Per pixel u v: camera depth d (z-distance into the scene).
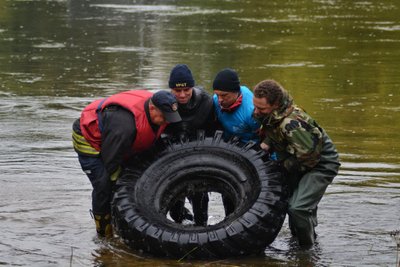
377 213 8.89
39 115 14.68
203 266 7.27
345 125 13.84
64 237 8.17
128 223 7.54
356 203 9.22
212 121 8.32
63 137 12.84
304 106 15.53
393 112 15.03
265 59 21.42
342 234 8.21
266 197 7.49
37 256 7.61
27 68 20.12
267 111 7.46
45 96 16.55
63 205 9.18
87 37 26.06
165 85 17.80
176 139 8.20
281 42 24.83
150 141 7.91
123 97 7.88
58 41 25.16
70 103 15.86
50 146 12.16
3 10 33.84
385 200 9.35
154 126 7.82
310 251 7.73
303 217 7.57
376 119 14.39
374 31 27.66
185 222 8.81
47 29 28.12
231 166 7.89
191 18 31.55
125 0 38.88
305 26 29.00
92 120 7.90
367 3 37.75
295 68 19.98
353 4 37.28
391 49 23.58
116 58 21.70
